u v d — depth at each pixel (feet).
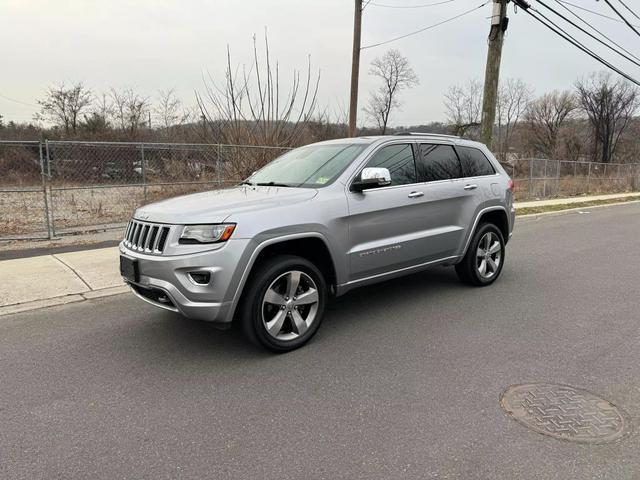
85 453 9.07
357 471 8.54
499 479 8.30
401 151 16.96
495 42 41.78
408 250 16.52
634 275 22.48
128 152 42.80
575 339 14.61
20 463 8.77
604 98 167.02
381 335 14.92
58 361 13.09
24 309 17.19
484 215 20.24
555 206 54.54
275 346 13.33
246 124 47.75
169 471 8.57
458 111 150.92
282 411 10.57
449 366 12.77
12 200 48.16
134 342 14.40
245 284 12.72
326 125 57.52
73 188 31.01
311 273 13.83
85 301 18.16
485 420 10.12
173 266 12.10
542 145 179.22
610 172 87.30
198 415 10.41
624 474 8.39
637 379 11.98
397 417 10.28
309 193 14.20
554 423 9.99
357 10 52.06
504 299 18.56
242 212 12.62
